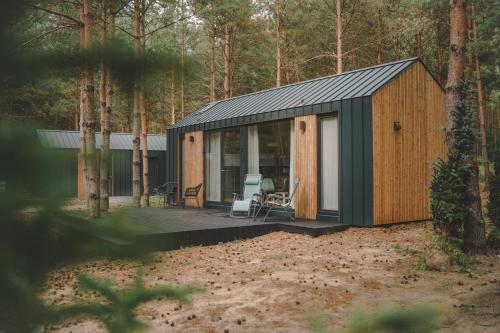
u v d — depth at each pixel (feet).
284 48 67.10
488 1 49.60
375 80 31.37
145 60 2.31
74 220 2.33
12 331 2.35
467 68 52.39
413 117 31.68
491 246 22.85
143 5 39.93
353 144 29.94
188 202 46.91
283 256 22.66
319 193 32.40
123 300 3.12
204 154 44.73
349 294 15.78
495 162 25.53
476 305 14.11
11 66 2.20
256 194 33.96
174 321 13.29
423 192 32.14
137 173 41.96
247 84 77.77
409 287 16.55
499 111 78.64
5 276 2.20
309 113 32.73
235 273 19.31
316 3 63.26
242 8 58.18
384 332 3.00
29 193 2.13
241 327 12.76
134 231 2.51
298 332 12.29
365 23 67.82
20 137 2.10
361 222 29.45
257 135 38.06
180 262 21.70
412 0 56.44
